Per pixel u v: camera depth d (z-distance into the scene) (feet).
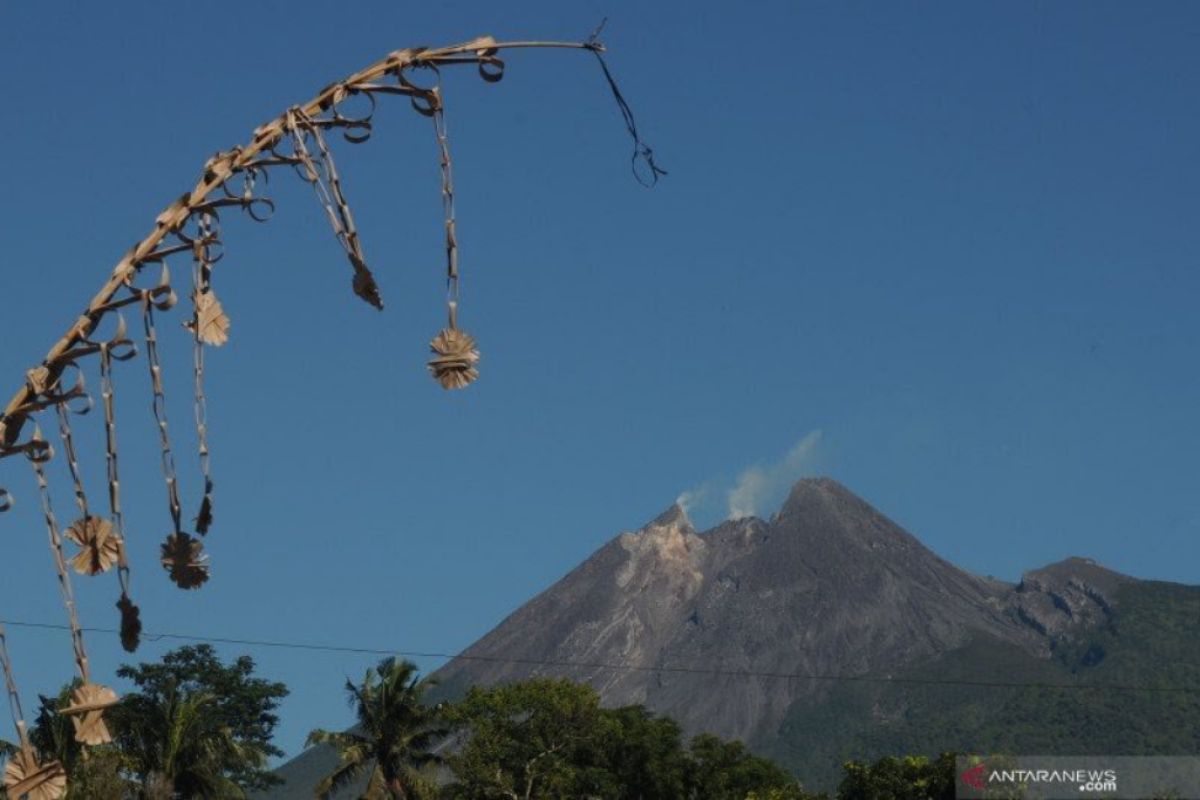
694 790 257.14
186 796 188.14
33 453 31.73
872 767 211.20
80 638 31.76
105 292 31.83
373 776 214.69
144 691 260.83
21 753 31.96
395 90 33.35
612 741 248.32
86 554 31.83
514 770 228.84
